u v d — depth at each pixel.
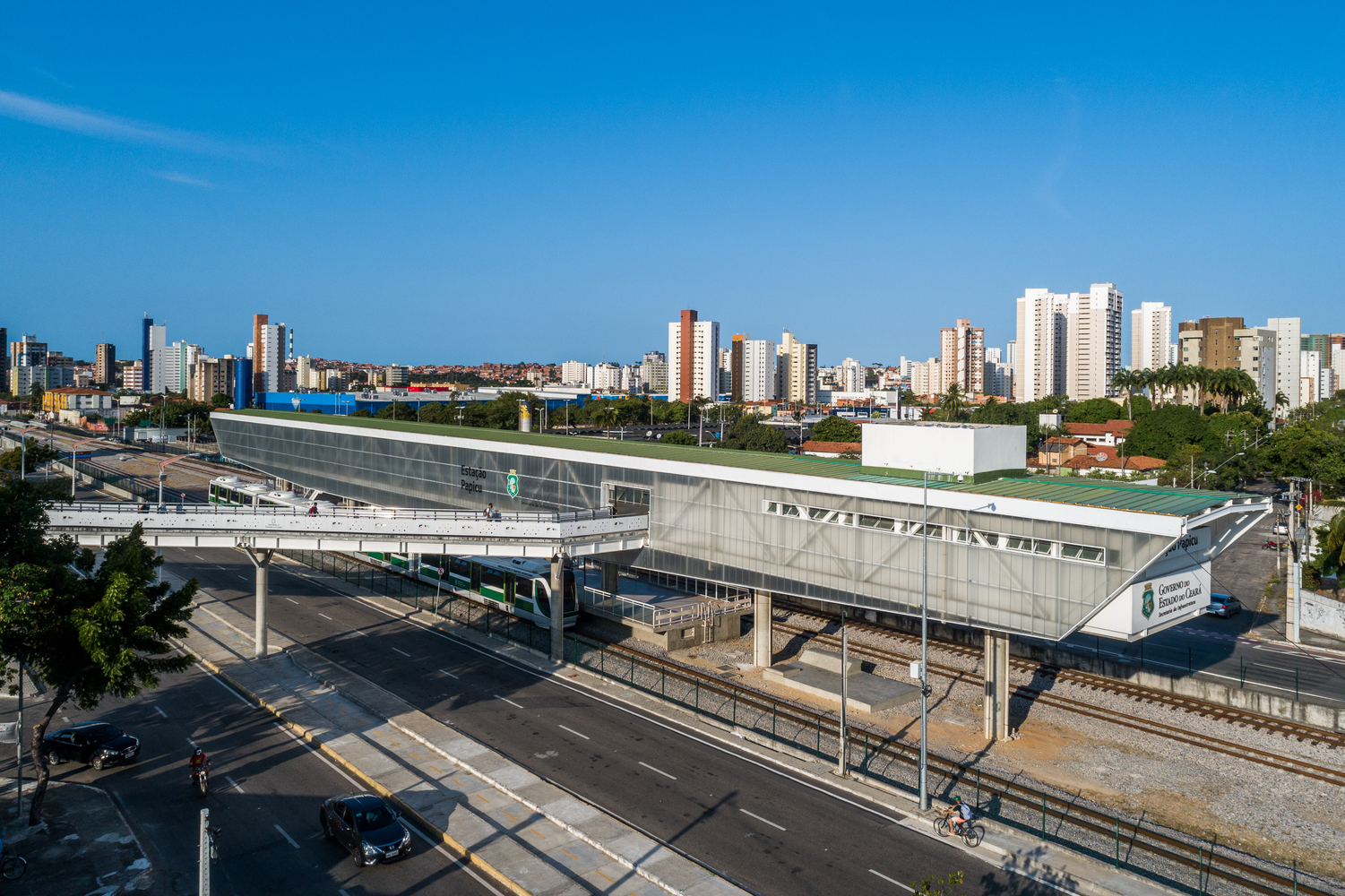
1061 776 36.44
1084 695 45.84
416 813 31.06
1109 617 36.22
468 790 33.16
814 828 30.61
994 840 29.84
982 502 39.28
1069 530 36.66
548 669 48.69
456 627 57.47
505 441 69.75
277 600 64.25
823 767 35.91
